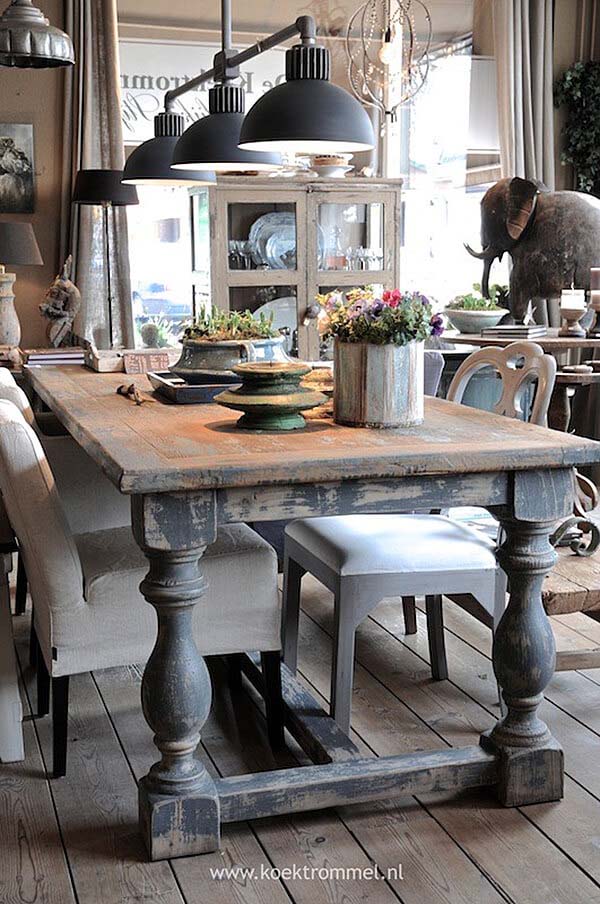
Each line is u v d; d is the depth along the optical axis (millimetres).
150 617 2496
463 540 2775
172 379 3326
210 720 2898
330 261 5684
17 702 2645
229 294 5551
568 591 2707
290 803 2299
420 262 6531
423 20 6199
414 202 6449
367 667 3252
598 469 5762
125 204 5121
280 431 2514
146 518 2102
